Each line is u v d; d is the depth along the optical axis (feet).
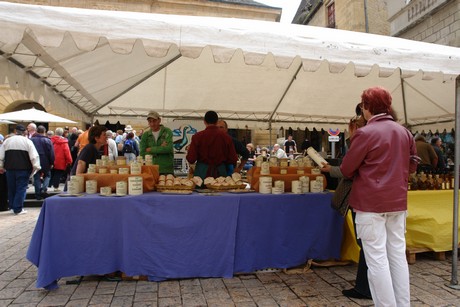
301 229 11.66
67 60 11.32
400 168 7.64
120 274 10.93
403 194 7.61
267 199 11.26
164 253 10.44
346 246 12.25
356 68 9.21
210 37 8.30
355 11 46.88
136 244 10.28
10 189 23.16
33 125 28.04
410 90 20.20
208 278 10.94
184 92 20.61
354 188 7.95
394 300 7.39
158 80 19.02
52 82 13.24
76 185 10.68
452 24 26.81
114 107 22.11
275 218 11.36
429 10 29.17
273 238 11.39
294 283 10.74
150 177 11.43
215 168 13.33
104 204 10.14
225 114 23.77
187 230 10.54
